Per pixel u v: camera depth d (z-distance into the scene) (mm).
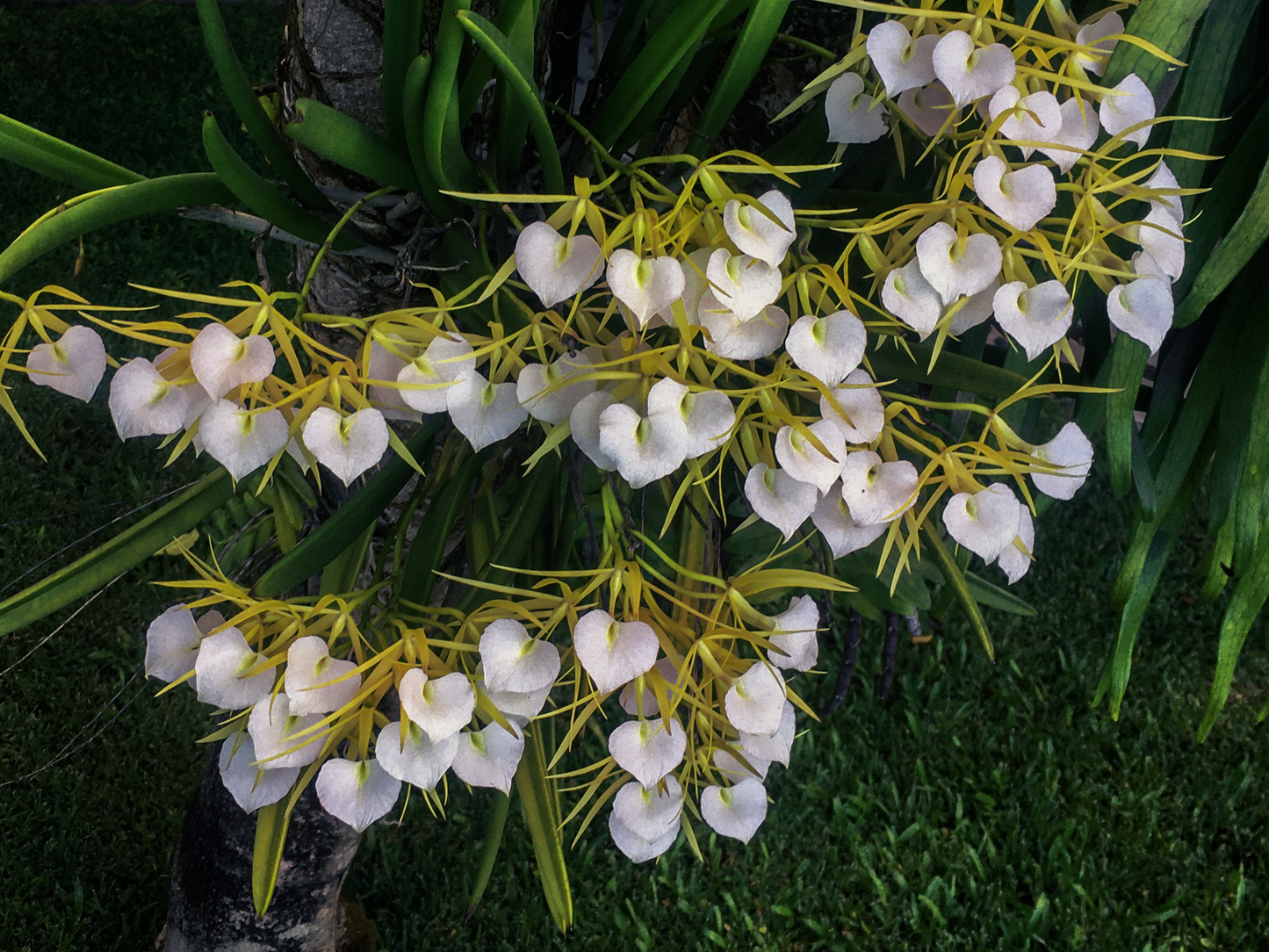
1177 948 1484
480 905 1446
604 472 519
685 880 1523
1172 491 692
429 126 518
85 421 2037
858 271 630
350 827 1061
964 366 600
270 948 1118
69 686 1628
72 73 3023
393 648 511
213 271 2420
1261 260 652
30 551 1779
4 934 1347
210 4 543
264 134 590
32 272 2295
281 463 720
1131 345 596
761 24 530
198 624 546
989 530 510
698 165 477
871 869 1523
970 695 1826
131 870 1445
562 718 1496
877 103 519
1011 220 470
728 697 521
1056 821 1616
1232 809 1646
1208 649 1913
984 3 480
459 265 586
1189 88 578
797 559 802
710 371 525
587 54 781
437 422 601
